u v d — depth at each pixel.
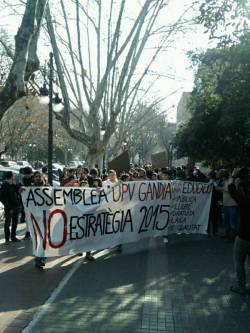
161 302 6.91
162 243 12.07
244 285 7.47
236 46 10.88
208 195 13.09
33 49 7.32
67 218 9.47
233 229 12.60
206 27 10.57
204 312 6.52
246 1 9.91
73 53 19.62
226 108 13.84
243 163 18.92
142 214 11.24
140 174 13.73
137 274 8.55
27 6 7.02
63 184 14.41
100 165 26.16
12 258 9.81
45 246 9.09
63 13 18.92
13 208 11.72
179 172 19.69
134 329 5.79
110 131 20.36
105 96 21.58
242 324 6.07
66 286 7.62
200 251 10.95
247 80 11.63
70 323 5.93
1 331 5.60
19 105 40.28
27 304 6.65
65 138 62.47
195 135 20.78
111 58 18.88
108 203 10.28
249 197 7.26
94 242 9.98
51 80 17.80
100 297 7.05
